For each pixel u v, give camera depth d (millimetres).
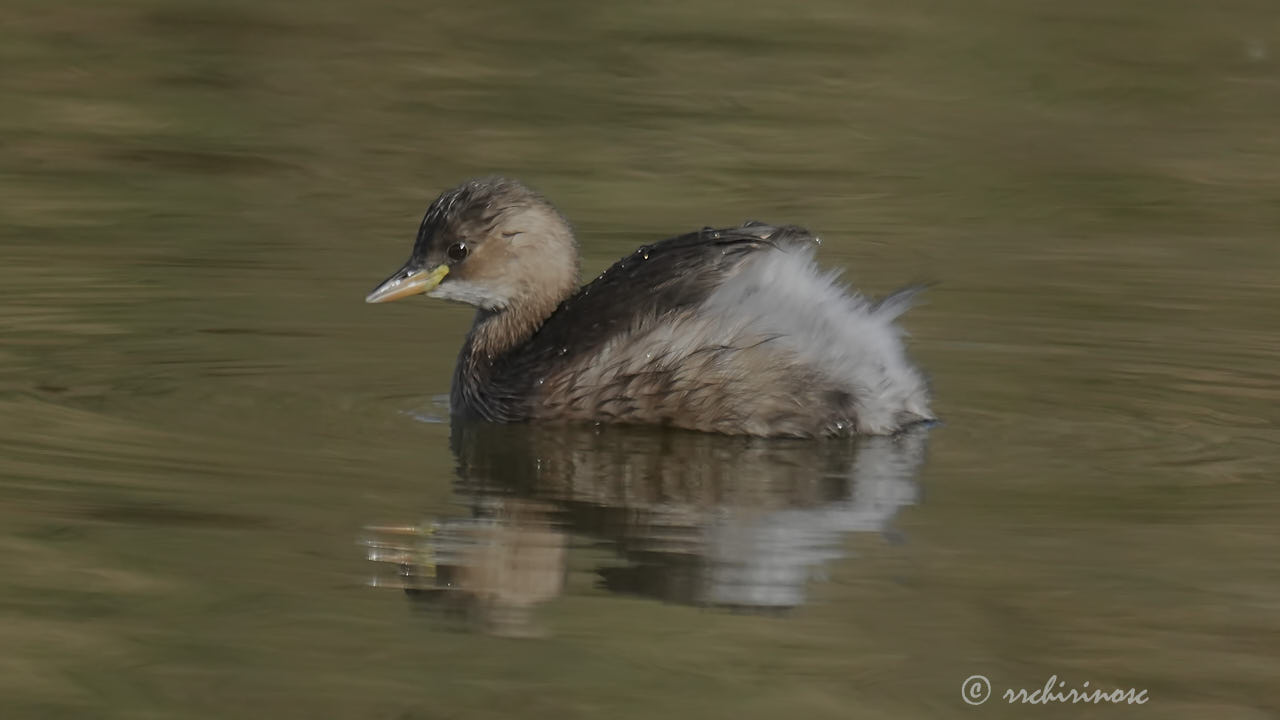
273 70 25422
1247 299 17234
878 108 24406
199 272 17859
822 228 19672
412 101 24297
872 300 13883
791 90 25047
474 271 14117
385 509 11500
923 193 21109
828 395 13047
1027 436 13188
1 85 24328
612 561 10719
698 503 11680
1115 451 12805
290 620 9914
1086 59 26375
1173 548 10898
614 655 9633
